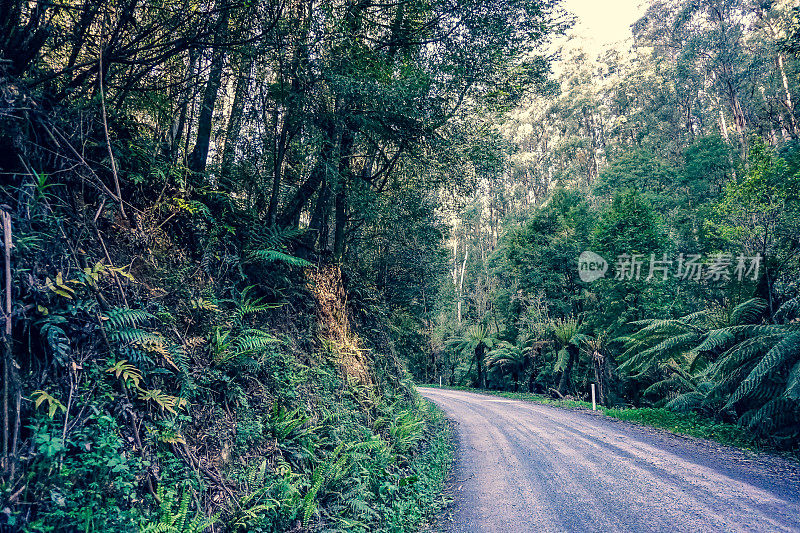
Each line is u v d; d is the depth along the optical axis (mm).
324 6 6141
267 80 6758
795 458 7297
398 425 7941
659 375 16188
